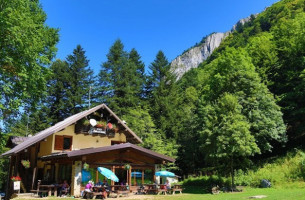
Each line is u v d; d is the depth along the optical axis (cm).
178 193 2125
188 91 5181
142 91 5244
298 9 7562
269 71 3856
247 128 2252
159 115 4400
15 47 1720
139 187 2158
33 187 2123
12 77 1862
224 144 2191
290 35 3872
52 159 2198
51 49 2136
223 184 2595
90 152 1906
